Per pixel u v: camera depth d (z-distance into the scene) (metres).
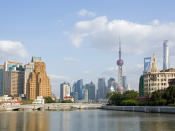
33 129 111.06
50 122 145.12
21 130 107.19
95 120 157.50
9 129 110.00
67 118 179.25
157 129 104.38
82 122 144.62
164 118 154.50
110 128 113.00
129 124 126.25
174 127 109.69
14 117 187.50
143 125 120.19
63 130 108.50
